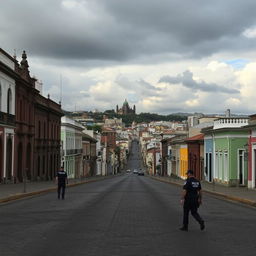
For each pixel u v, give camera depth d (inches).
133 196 1148.5
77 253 384.2
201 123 2942.9
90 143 4109.3
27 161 1909.4
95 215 676.1
